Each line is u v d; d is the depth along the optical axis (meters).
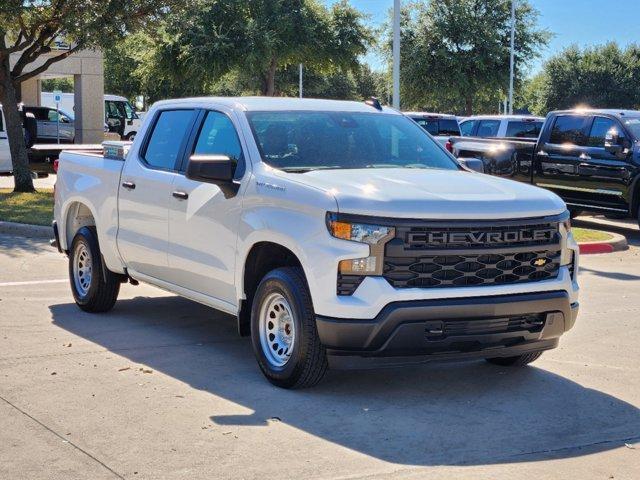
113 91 65.00
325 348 6.07
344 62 40.75
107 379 6.58
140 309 9.11
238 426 5.58
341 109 7.54
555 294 6.20
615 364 7.25
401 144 7.39
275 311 6.44
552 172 16.78
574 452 5.23
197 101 7.72
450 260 5.90
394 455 5.12
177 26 20.72
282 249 6.37
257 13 38.62
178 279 7.55
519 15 45.38
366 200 5.84
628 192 15.62
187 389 6.36
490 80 44.97
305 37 39.12
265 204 6.43
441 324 5.86
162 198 7.59
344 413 5.87
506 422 5.75
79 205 9.07
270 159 6.75
